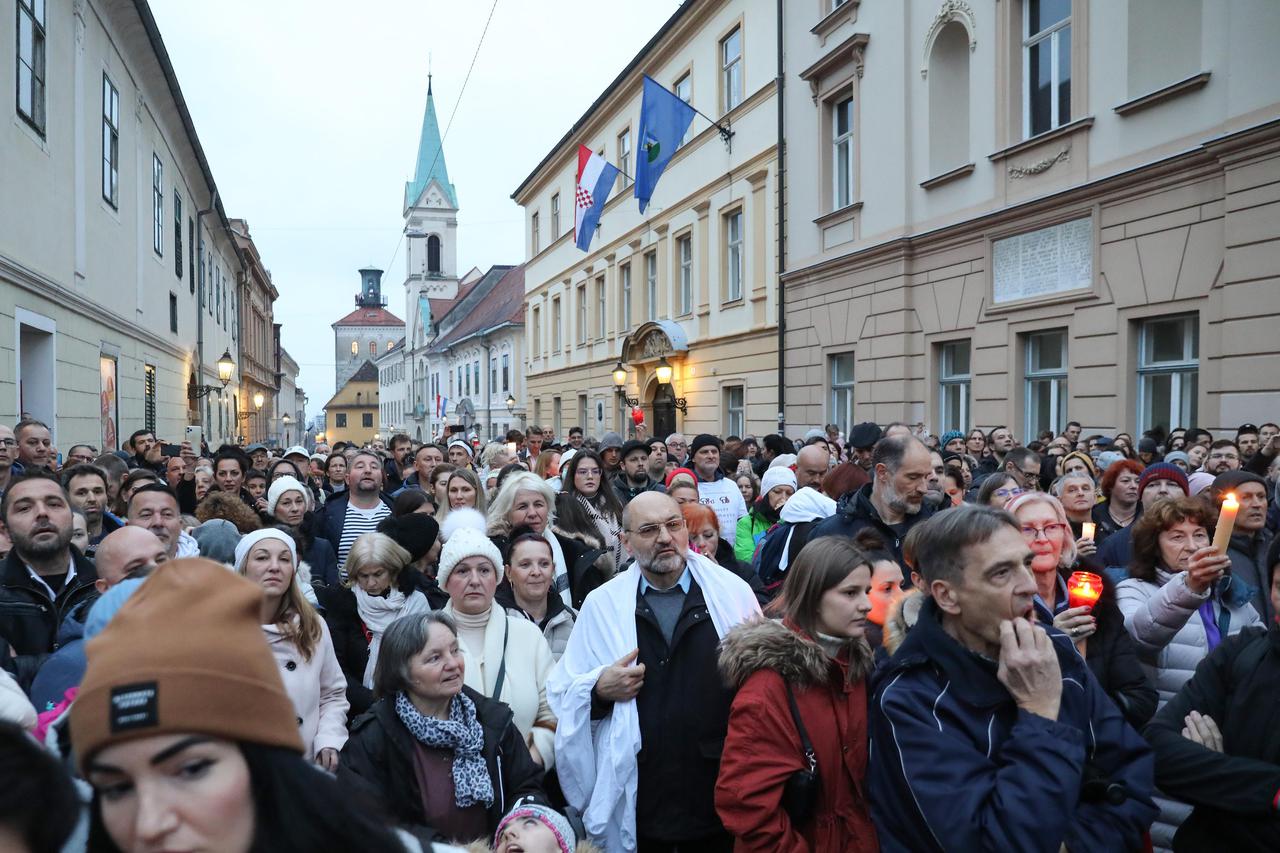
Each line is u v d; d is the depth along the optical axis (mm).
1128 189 10445
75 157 12539
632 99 25141
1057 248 11555
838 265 15938
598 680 3230
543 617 4258
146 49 16469
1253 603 3645
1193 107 9727
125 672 1059
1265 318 8906
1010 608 2148
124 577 3256
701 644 3318
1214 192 9477
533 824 2637
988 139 12555
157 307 19062
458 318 59875
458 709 3068
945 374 13859
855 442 7500
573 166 30844
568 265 31453
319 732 3717
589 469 6574
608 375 27828
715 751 3205
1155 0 10211
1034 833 1930
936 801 2061
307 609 3803
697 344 21812
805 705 2699
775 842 2586
